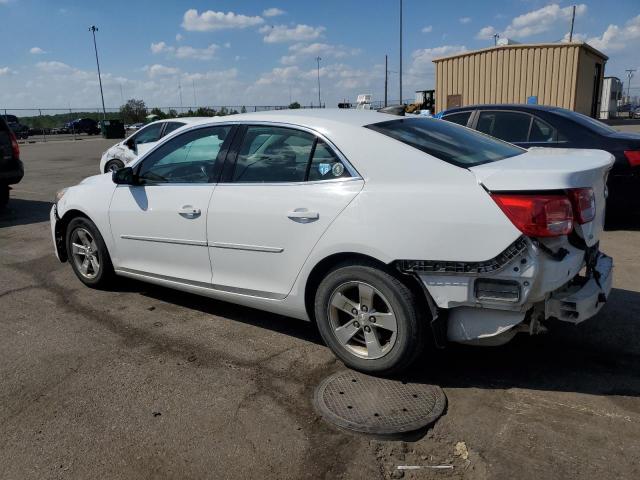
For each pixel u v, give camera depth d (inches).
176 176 166.2
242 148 150.7
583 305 112.2
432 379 128.1
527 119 271.9
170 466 100.8
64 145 1209.4
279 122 144.6
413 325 120.9
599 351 140.1
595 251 125.8
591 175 115.8
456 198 113.7
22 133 1588.3
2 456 104.7
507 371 131.3
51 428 113.3
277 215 137.0
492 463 99.1
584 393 120.8
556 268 109.3
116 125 1546.5
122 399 123.6
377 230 120.4
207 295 161.9
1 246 271.6
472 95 764.6
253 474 98.2
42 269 227.8
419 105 908.6
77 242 200.7
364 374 131.0
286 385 128.6
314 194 131.6
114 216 180.2
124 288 201.2
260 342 152.6
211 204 152.2
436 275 115.9
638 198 248.2
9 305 185.6
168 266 169.5
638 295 177.6
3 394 127.0
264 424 113.0
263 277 144.7
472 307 116.6
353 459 101.6
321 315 134.5
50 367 139.7
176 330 161.8
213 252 154.2
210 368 137.7
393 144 126.3
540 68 711.7
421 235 115.7
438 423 111.3
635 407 115.0
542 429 108.3
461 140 141.2
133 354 146.3
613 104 1704.0
